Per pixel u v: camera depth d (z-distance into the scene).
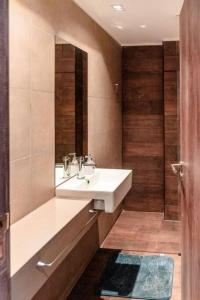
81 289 2.92
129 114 5.05
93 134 3.72
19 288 1.39
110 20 3.70
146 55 4.93
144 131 5.03
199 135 1.41
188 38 1.75
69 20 2.90
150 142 5.03
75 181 2.93
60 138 2.78
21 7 2.06
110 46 4.36
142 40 4.71
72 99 3.06
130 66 4.99
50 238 1.71
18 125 2.05
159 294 2.77
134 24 3.87
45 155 2.46
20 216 2.06
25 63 2.12
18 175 2.05
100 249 3.79
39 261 1.57
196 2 1.47
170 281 2.98
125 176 3.25
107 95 4.26
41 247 1.60
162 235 4.19
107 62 4.22
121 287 2.90
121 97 5.02
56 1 2.61
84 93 3.40
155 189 5.06
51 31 2.53
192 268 1.64
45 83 2.45
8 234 0.77
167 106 4.68
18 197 2.04
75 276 3.03
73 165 3.09
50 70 2.54
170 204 4.73
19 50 2.04
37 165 2.33
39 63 2.34
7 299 0.77
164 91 4.68
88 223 2.40
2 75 0.75
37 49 2.30
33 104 2.26
